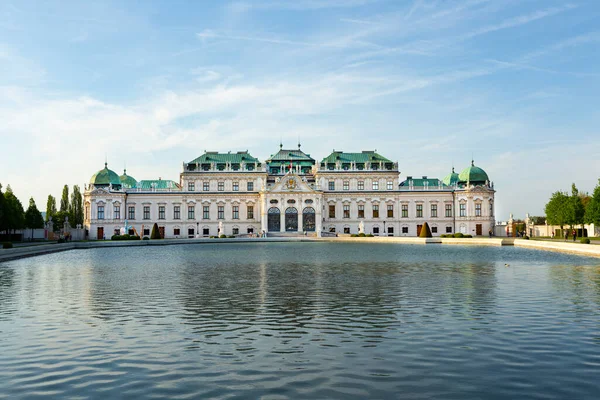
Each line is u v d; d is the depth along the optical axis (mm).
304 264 66625
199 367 22500
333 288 43812
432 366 22453
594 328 28812
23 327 29750
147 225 172125
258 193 174000
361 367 22375
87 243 116312
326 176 177375
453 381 20719
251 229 174125
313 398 19094
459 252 91688
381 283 46969
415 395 19344
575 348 24922
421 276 52344
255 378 21125
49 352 24766
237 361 23266
